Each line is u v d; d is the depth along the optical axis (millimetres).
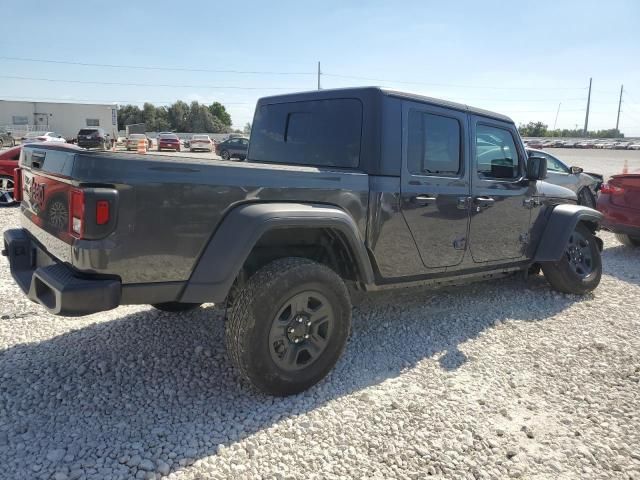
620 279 6328
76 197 2514
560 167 11438
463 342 4105
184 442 2666
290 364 3090
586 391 3365
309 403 3102
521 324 4551
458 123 4195
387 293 4137
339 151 3816
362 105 3697
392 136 3662
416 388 3324
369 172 3609
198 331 4098
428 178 3922
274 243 3330
